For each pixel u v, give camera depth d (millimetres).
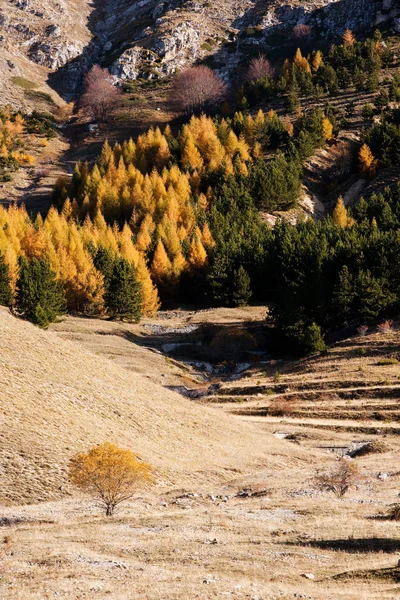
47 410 36062
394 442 46219
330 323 82125
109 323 92500
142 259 107938
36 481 29547
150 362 76562
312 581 15734
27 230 109125
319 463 41031
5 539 20500
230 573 16391
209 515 24938
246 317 96062
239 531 21672
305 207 130875
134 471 25906
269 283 105188
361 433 50969
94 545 19656
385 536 19875
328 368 66312
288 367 71375
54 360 42875
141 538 20703
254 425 53438
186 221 126500
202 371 77812
